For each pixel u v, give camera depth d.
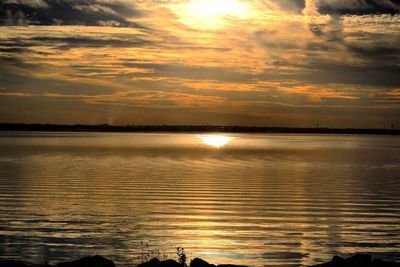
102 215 25.16
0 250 18.75
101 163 59.88
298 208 27.78
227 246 19.62
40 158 68.12
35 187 35.72
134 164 58.78
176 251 18.91
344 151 100.88
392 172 50.47
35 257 18.03
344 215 25.77
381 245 19.86
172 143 141.00
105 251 18.80
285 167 56.56
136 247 19.39
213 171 50.22
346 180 42.47
